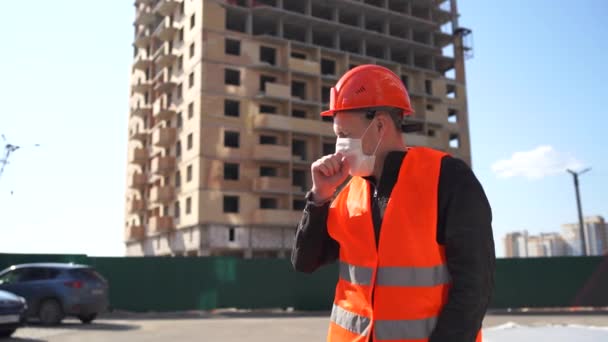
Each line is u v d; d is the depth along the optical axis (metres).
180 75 46.38
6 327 10.50
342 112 1.50
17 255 19.95
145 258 20.83
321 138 44.62
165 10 49.94
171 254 45.06
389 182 1.39
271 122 42.28
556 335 2.97
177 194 44.69
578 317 18.22
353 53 51.09
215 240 39.97
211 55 42.25
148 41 55.78
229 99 42.34
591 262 22.14
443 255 1.32
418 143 47.88
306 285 21.83
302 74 45.47
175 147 46.03
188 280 21.00
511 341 2.86
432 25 53.59
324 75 46.34
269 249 41.56
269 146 41.97
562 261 22.20
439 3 56.53
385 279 1.31
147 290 20.59
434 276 1.29
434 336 1.19
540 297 21.98
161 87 48.25
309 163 44.28
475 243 1.23
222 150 41.41
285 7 49.31
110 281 20.42
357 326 1.36
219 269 21.34
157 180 50.00
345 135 1.51
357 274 1.39
